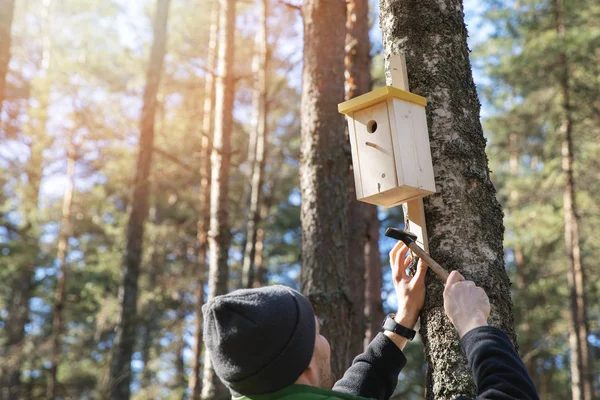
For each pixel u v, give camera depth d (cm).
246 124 1986
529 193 1516
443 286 231
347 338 535
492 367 167
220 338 168
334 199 562
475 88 265
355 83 744
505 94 1502
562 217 1498
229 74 1063
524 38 1416
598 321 1848
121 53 1906
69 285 1909
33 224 1465
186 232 1762
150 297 1403
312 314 175
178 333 1457
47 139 1642
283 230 2003
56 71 1739
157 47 1191
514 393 160
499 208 250
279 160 1842
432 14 263
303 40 604
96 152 1781
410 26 263
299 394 166
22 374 2038
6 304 1958
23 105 1614
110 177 1825
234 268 1894
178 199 1838
